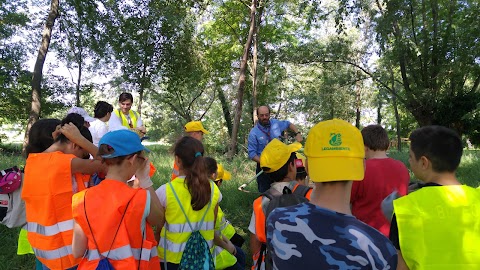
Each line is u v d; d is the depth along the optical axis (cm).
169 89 2581
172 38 2372
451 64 1805
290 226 177
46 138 308
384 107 4159
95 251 238
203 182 304
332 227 171
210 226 316
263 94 2852
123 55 2230
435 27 1875
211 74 2677
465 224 189
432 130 213
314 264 169
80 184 294
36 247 279
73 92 2519
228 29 2561
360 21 1717
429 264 187
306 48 2227
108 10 2128
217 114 3809
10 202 304
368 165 324
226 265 345
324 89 2959
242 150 2019
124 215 242
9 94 2295
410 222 193
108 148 250
